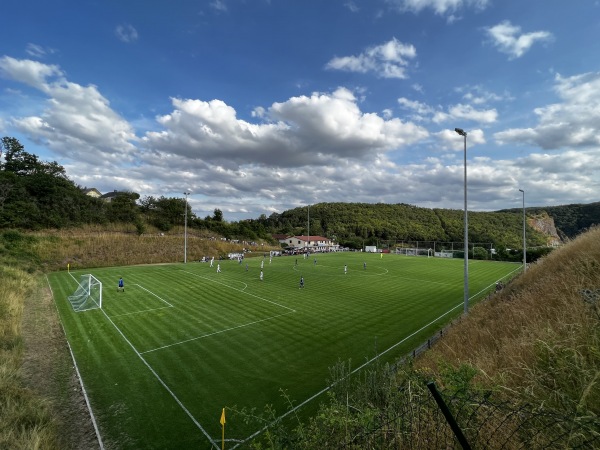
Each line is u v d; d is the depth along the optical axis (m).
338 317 21.19
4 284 24.00
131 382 12.20
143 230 59.91
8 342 14.73
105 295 26.67
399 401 4.46
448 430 3.61
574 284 7.62
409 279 37.44
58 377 12.46
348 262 55.38
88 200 62.84
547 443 3.11
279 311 22.52
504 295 15.25
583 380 3.85
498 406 3.42
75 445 8.76
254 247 73.69
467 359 7.25
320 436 4.23
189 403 10.85
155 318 20.41
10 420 8.55
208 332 17.95
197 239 64.75
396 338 17.44
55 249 44.38
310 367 13.73
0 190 50.28
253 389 11.83
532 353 5.05
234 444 8.82
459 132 18.86
